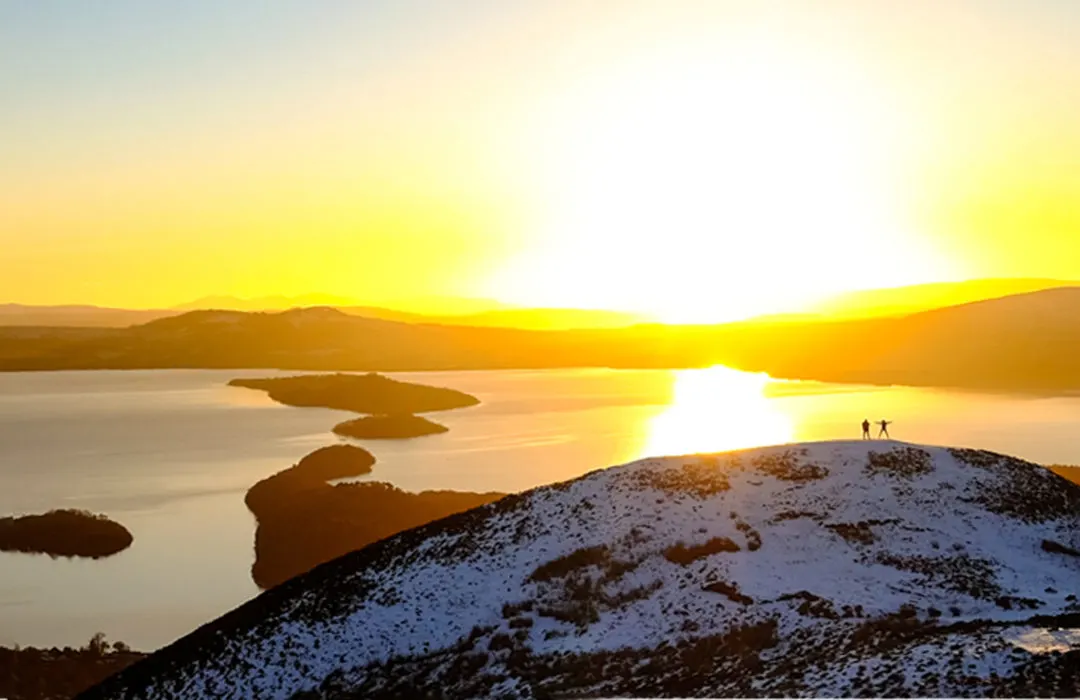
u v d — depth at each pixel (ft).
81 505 251.60
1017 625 81.82
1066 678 64.59
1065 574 104.68
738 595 97.96
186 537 217.56
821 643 84.17
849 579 100.94
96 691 106.42
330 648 103.65
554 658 92.22
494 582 110.52
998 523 114.73
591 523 118.73
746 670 81.25
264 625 111.75
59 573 190.90
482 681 90.27
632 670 86.43
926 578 100.83
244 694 98.43
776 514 116.16
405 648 101.35
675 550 109.19
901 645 78.84
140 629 156.97
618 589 104.94
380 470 286.87
